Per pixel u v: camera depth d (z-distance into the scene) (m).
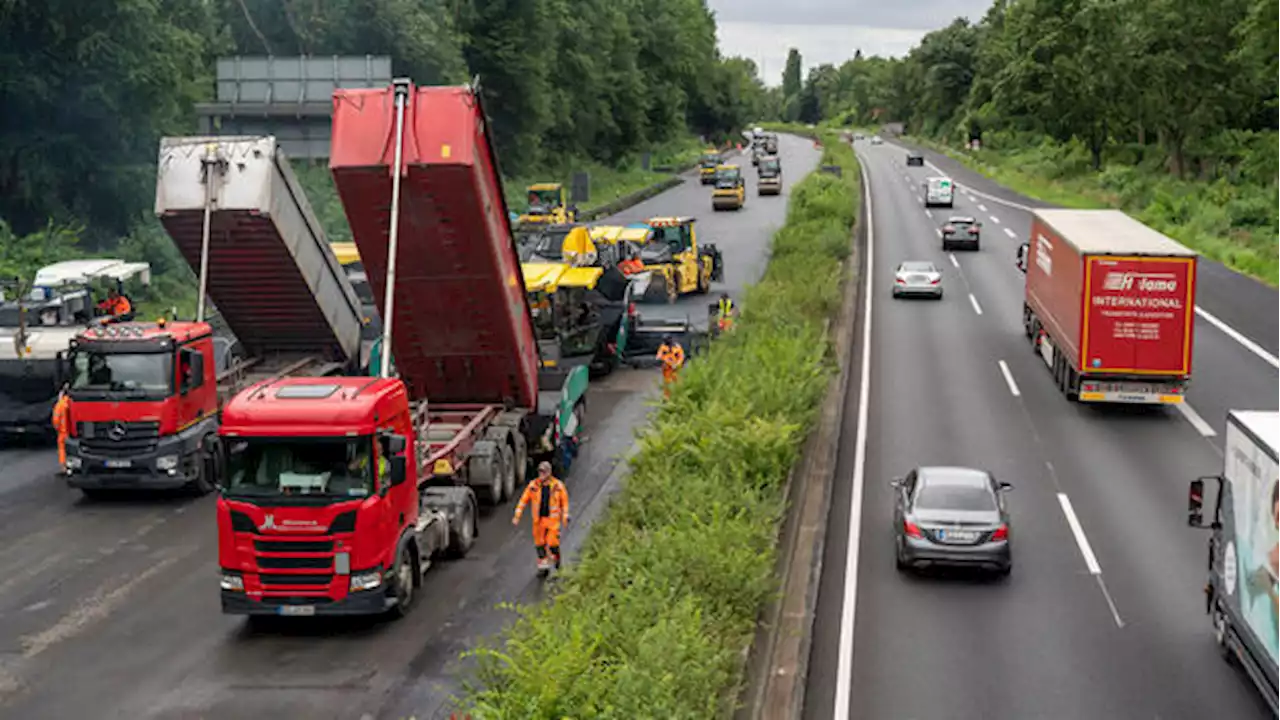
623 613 13.88
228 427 16.47
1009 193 95.56
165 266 45.75
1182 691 14.87
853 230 68.50
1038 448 26.70
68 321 29.25
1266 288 47.69
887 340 38.94
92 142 47.56
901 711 14.30
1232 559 15.08
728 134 195.62
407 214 20.52
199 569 19.70
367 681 15.16
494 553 20.14
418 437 19.41
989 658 15.90
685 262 46.12
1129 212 76.50
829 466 25.27
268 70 43.84
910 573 19.17
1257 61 79.56
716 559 15.81
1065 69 108.00
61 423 24.70
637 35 146.50
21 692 14.98
